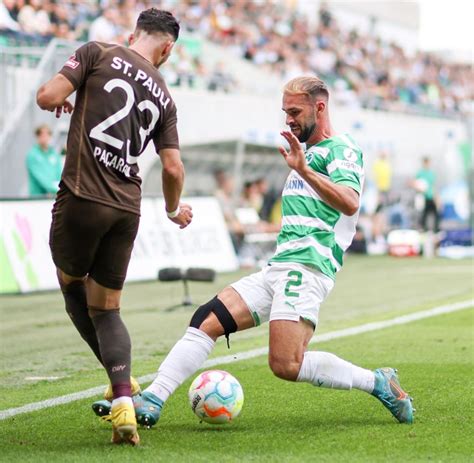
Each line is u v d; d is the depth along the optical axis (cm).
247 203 3525
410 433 929
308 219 940
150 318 2041
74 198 874
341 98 4891
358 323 1923
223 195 3275
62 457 839
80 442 911
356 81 5691
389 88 5991
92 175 877
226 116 3591
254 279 962
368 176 4319
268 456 835
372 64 6034
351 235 955
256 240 3369
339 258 951
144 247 2808
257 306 952
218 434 934
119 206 885
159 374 957
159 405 946
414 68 6500
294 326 921
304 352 935
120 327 906
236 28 5100
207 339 954
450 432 936
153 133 916
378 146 4412
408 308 2184
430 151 4750
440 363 1404
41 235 2569
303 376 933
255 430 952
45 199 2600
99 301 913
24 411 1090
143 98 895
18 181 2858
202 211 3055
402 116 4681
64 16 3794
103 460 825
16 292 2473
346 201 893
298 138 946
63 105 919
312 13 5928
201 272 2180
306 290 924
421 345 1600
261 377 1288
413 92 6312
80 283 954
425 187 4366
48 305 2270
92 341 962
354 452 852
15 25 3594
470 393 1155
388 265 3519
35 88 2881
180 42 4359
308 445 880
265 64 5122
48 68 2917
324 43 5650
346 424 978
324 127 948
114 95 881
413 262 3672
